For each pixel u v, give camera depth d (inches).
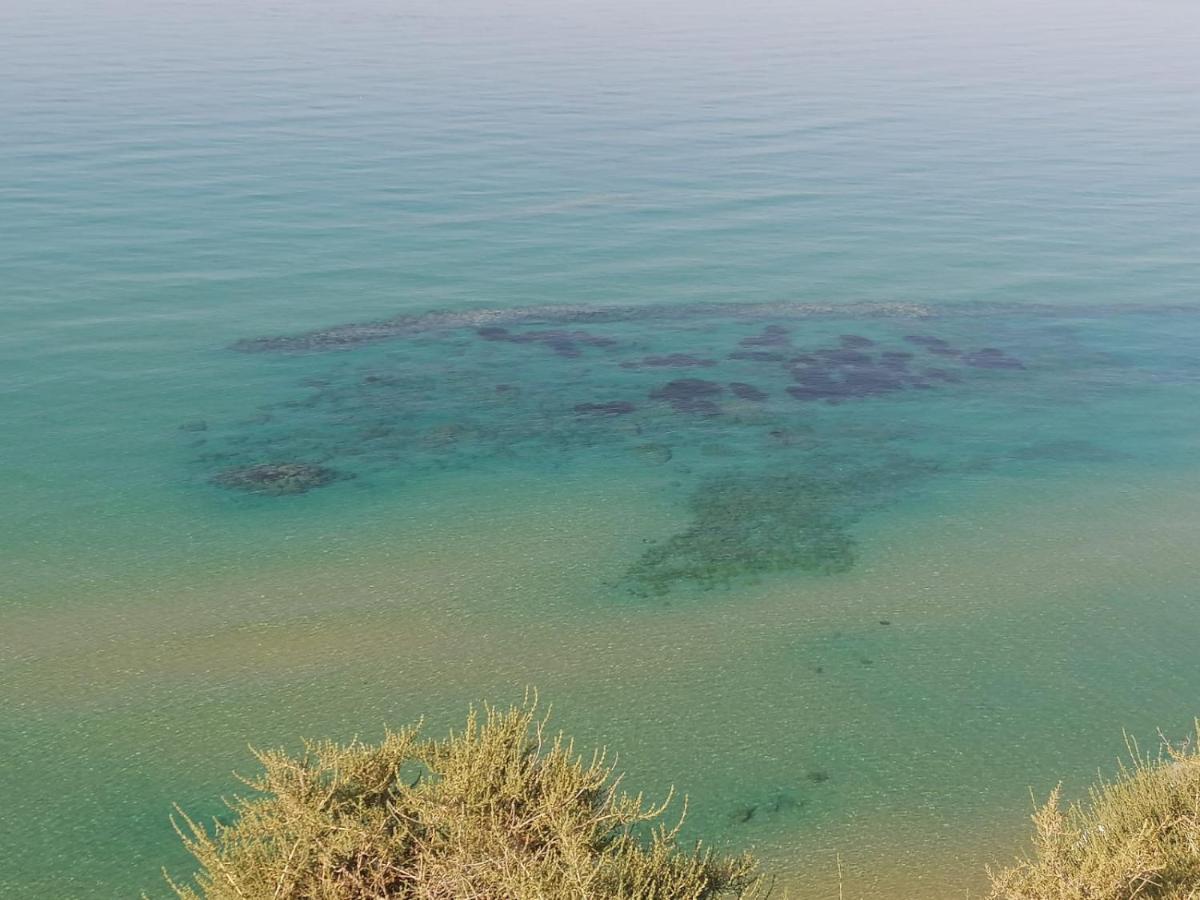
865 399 1312.7
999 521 1012.5
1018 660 783.7
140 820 612.7
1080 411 1285.7
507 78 3636.8
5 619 820.6
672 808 625.9
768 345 1497.3
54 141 2571.4
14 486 1044.5
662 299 1681.8
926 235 2043.6
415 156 2544.3
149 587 873.5
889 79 3754.9
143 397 1273.4
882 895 554.3
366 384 1334.9
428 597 865.5
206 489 1051.3
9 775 647.8
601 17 5659.5
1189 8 6638.8
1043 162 2610.7
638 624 829.8
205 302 1610.5
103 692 732.0
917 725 706.2
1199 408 1299.2
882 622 834.8
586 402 1291.8
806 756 674.8
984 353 1476.4
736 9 6250.0
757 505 1037.2
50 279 1678.2
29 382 1301.7
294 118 2908.5
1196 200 2292.1
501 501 1039.0
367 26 5049.2
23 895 554.6
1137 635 818.2
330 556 929.5
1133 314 1641.2
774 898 550.6
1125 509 1040.8
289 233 1959.9
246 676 753.6
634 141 2746.1
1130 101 3403.1
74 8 5595.5
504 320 1581.0
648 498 1050.1
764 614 844.6
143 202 2113.7
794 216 2150.6
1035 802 628.1
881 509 1034.1
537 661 778.8
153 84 3346.5
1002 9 6471.5
